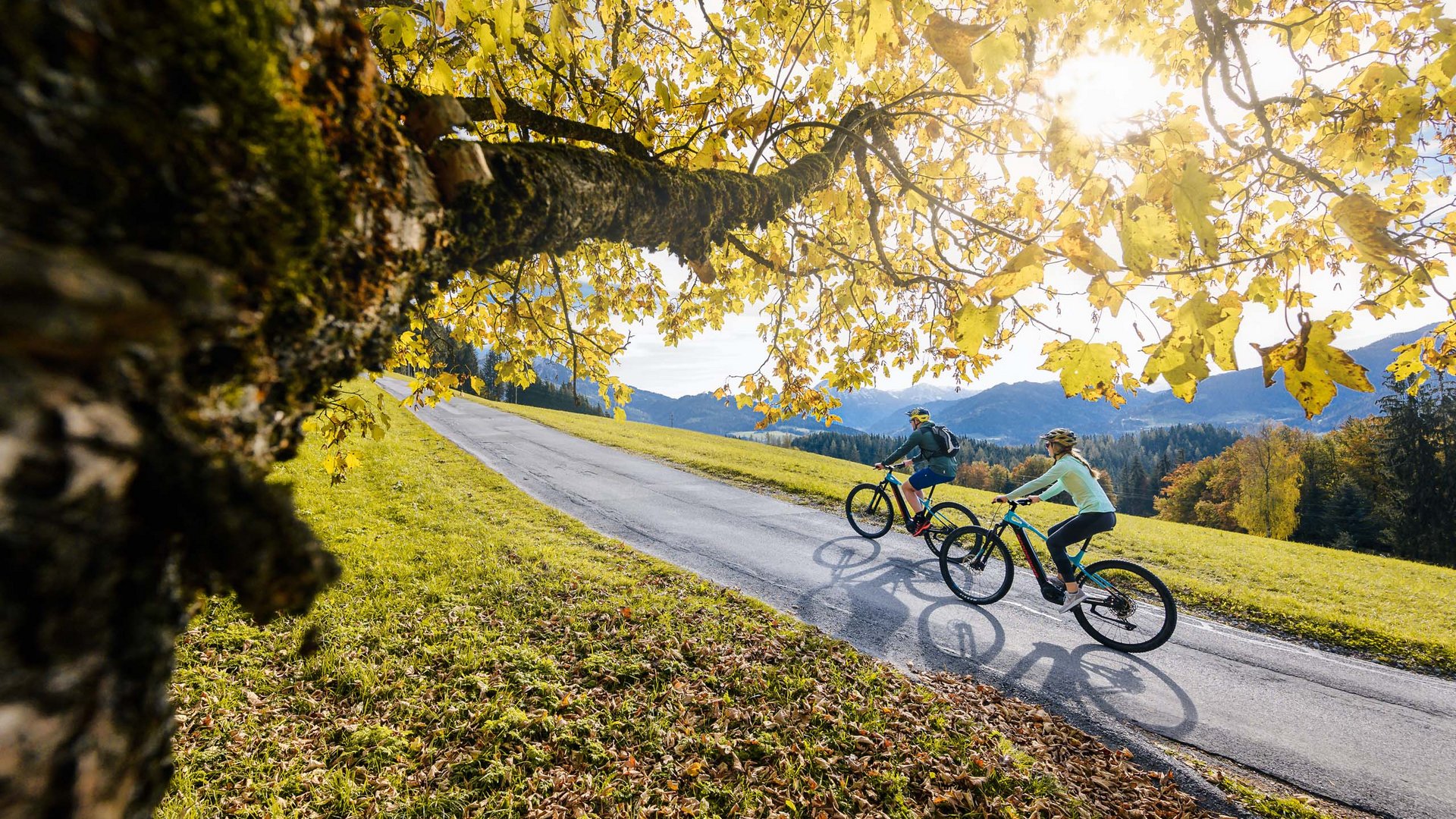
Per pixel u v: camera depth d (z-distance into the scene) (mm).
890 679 5285
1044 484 6141
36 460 386
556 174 1296
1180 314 1387
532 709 4621
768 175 2424
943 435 8031
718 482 16547
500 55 2697
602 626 6039
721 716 4602
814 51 2910
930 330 3738
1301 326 1290
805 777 3973
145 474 518
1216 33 1862
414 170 951
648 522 11500
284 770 3986
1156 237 1376
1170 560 10281
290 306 706
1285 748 4660
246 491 609
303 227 696
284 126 651
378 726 4410
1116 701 5219
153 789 604
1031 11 1575
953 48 1637
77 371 423
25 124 420
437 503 11539
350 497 11273
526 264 3367
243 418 687
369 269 861
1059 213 1701
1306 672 5984
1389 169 2045
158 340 499
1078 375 1591
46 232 437
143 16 502
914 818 3674
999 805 3754
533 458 19266
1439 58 1658
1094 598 6094
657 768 4059
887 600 7426
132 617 535
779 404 4219
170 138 523
